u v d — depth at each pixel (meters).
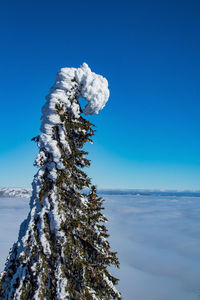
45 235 5.25
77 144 6.21
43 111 5.99
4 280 5.23
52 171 5.72
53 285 4.87
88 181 5.97
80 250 5.36
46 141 5.84
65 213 5.58
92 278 5.29
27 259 5.04
